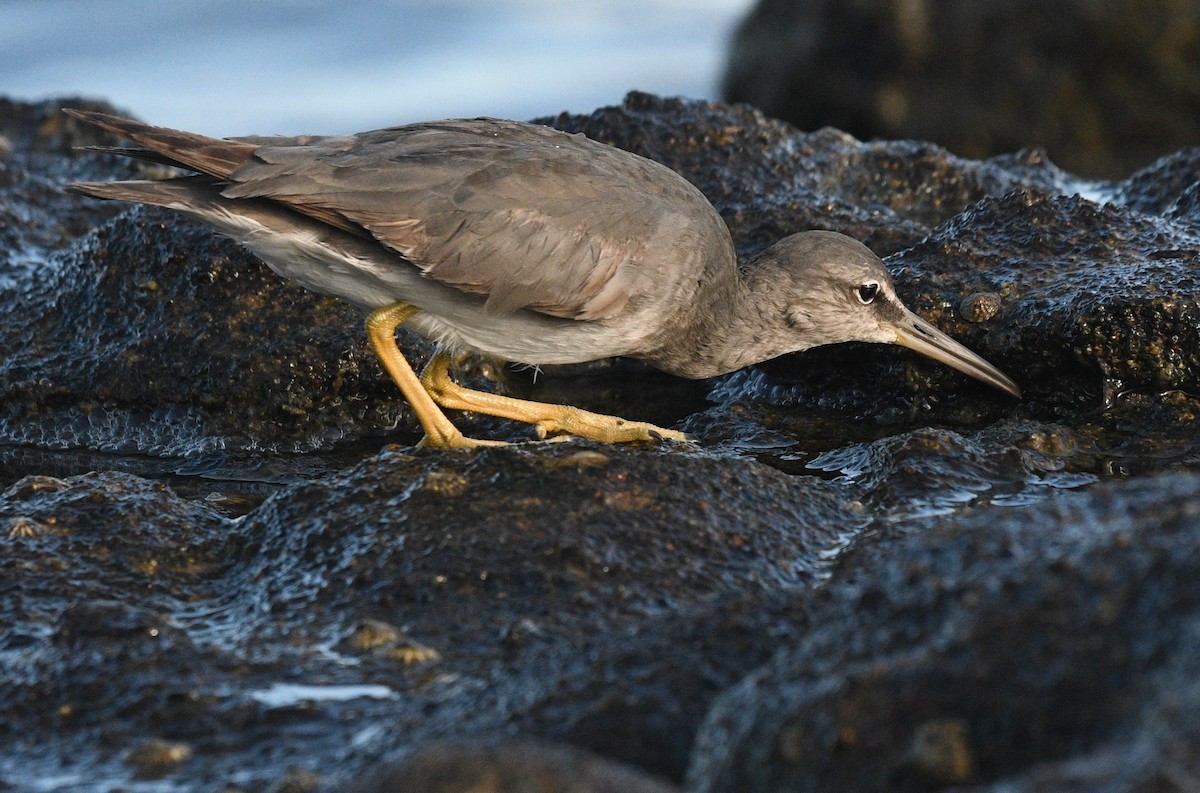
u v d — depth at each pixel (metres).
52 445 14.30
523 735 6.87
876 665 6.23
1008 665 6.03
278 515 10.30
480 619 8.79
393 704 7.84
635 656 7.41
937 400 13.86
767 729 6.25
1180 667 5.56
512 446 10.68
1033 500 10.93
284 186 10.94
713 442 13.27
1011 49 26.50
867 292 12.93
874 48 27.20
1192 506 6.62
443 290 11.55
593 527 9.63
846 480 11.77
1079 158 26.55
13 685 8.11
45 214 18.53
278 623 8.90
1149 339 12.45
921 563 6.89
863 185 18.25
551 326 11.88
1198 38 25.81
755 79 28.91
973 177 18.31
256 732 7.58
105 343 14.59
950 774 5.79
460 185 11.21
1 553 9.73
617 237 11.52
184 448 14.03
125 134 10.90
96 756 7.41
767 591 9.03
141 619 8.52
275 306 14.38
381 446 14.05
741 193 16.41
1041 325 12.99
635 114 17.20
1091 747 5.67
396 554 9.41
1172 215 16.61
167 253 14.66
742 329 12.85
